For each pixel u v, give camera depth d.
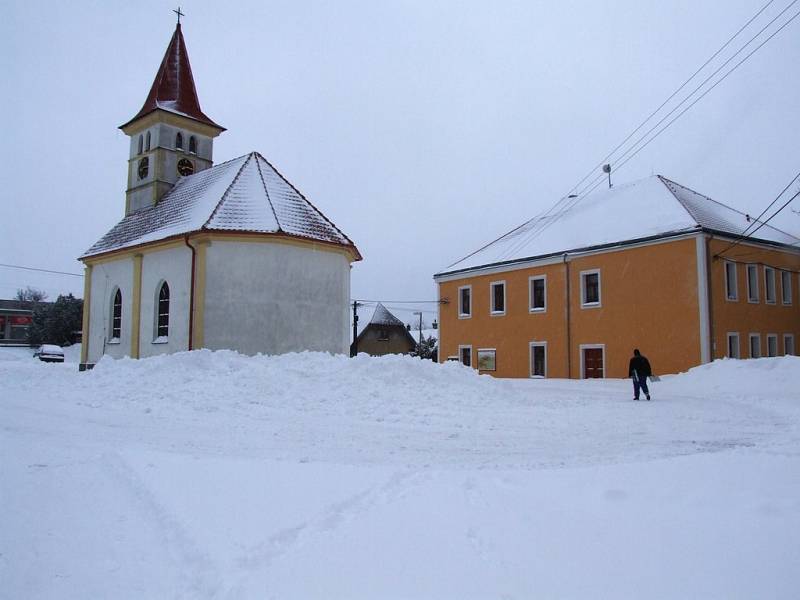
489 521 5.58
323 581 4.33
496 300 38.00
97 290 28.73
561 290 33.94
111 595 4.20
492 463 8.54
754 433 11.71
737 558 4.69
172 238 23.53
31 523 5.66
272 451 9.34
